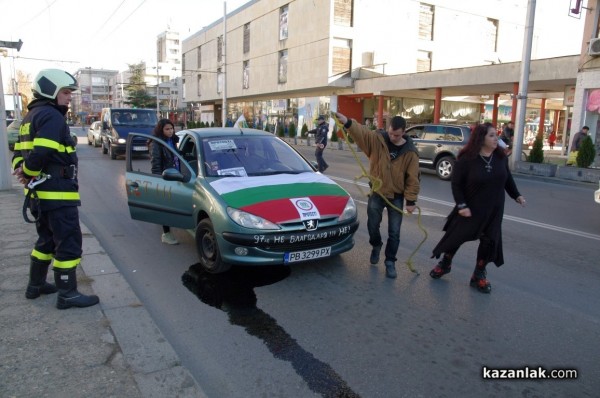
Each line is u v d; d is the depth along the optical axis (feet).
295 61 111.14
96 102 365.81
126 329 11.68
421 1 111.55
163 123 20.25
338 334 12.12
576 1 54.90
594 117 58.18
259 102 144.36
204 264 16.38
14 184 33.73
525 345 11.70
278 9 116.16
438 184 42.14
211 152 18.15
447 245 15.08
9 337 11.01
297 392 9.59
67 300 12.59
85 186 36.40
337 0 98.89
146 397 8.96
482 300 14.49
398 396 9.51
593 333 12.41
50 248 12.95
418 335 12.12
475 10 121.39
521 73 52.90
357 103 110.32
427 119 112.98
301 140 106.22
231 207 14.96
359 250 19.53
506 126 63.46
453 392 9.69
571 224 26.25
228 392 9.57
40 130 11.39
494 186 14.10
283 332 12.21
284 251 14.66
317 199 15.78
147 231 22.34
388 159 15.80
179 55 330.54
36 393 8.87
